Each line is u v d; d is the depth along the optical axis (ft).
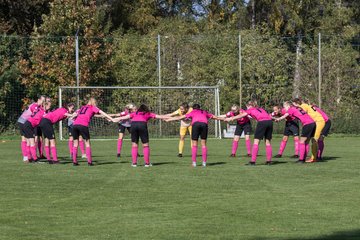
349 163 101.50
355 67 203.00
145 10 274.16
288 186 73.77
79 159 110.22
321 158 107.45
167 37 206.59
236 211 58.29
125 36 211.00
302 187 73.05
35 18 228.63
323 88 200.03
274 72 202.80
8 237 48.39
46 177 82.38
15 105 193.98
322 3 257.14
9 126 193.26
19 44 197.57
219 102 193.98
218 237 48.19
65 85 193.47
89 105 97.91
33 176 83.56
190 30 260.83
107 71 199.21
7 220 54.49
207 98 199.72
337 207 60.08
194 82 202.80
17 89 194.59
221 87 201.26
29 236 48.75
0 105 191.52
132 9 275.59
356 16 265.34
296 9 254.68
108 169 92.17
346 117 196.34
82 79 194.08
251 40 205.46
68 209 59.47
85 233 49.70
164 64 204.54
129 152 128.57
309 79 202.08
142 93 197.47
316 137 105.81
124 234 49.32
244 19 275.59
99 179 80.33
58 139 175.83
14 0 216.13
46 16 201.05
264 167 94.89
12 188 72.43
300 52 205.98
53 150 100.99
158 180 79.20
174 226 52.06
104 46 201.26
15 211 58.49
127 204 61.98
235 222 53.52
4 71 190.80
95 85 199.00
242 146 148.56
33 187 73.20
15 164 99.91
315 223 53.11
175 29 254.27
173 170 90.63
